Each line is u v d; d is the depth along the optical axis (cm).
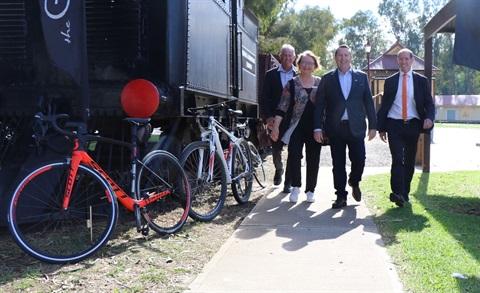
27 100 580
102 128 596
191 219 585
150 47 599
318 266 418
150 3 597
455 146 1683
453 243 470
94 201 491
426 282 372
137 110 512
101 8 588
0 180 509
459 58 606
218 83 768
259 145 1205
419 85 641
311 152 685
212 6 725
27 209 455
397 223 557
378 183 827
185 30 595
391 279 385
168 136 636
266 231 534
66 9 468
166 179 521
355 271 405
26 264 418
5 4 586
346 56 629
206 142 593
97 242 435
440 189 773
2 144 575
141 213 491
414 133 645
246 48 1018
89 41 591
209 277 393
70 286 373
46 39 471
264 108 760
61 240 477
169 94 582
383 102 653
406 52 634
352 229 540
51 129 505
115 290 368
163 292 366
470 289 357
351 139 643
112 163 600
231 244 484
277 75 752
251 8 2788
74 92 574
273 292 362
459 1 605
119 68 593
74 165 443
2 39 589
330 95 636
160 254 453
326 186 820
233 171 664
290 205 671
